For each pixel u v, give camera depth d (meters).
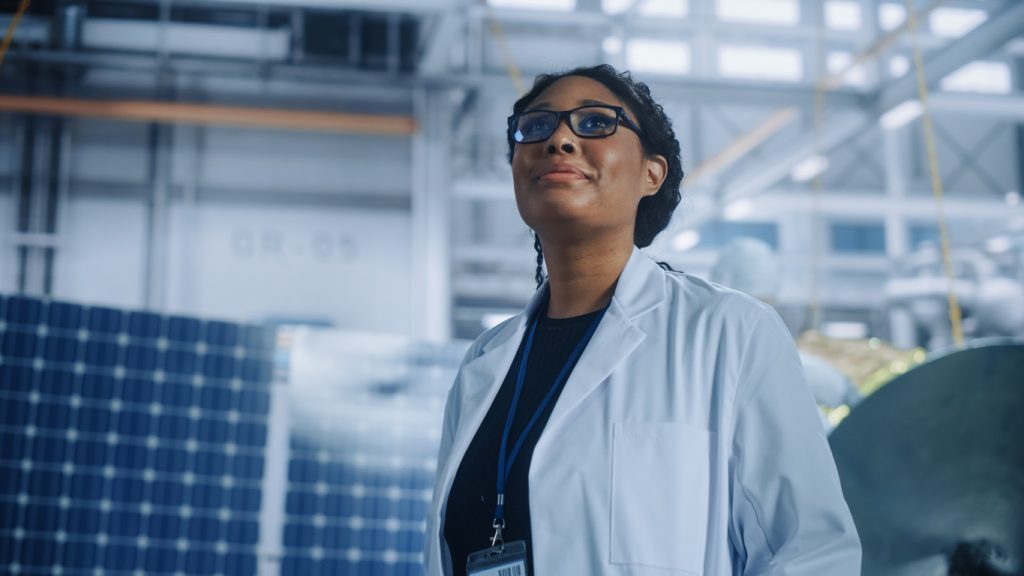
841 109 6.61
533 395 1.25
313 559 3.32
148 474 3.23
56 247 6.01
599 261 1.30
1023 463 1.67
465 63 7.23
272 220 6.20
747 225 11.48
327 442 3.39
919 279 9.95
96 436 3.19
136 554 3.20
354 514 3.37
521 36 8.70
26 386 3.12
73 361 3.18
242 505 3.32
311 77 6.09
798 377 1.14
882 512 1.82
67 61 5.92
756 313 1.18
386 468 3.42
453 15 5.51
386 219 6.29
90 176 6.11
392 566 3.38
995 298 9.66
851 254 10.73
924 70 6.10
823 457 1.10
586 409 1.17
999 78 10.52
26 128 6.08
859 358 3.28
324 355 3.44
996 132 11.37
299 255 6.18
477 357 1.42
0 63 6.01
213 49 6.23
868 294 10.86
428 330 6.02
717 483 1.11
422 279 6.07
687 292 1.26
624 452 1.11
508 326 1.41
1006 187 11.27
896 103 6.39
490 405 1.29
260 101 6.25
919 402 1.78
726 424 1.12
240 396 3.37
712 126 10.22
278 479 3.59
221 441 3.33
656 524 1.08
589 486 1.10
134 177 6.14
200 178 6.18
